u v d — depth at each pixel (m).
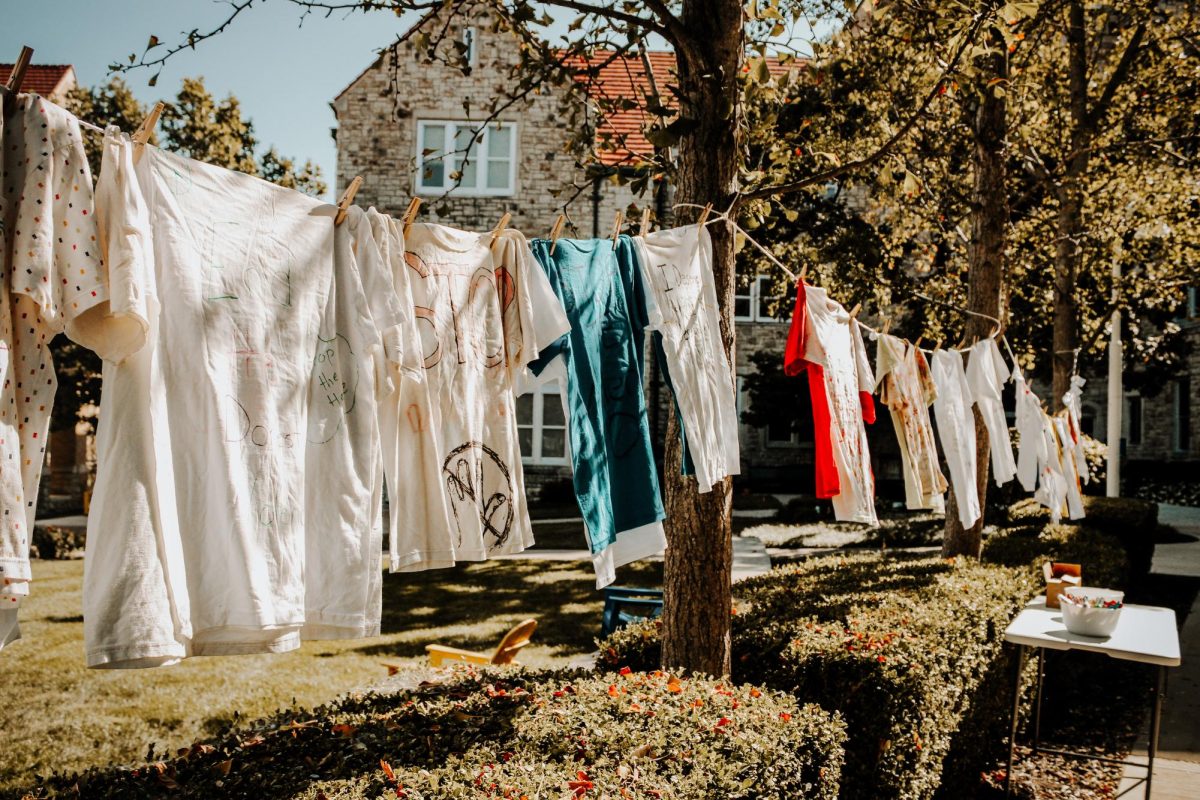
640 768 2.49
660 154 4.92
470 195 17.80
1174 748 5.82
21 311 1.74
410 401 2.57
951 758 4.61
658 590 7.09
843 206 13.70
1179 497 23.73
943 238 11.69
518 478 2.82
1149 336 22.23
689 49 3.85
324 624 2.17
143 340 1.83
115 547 1.79
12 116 1.72
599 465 3.00
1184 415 27.31
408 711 3.12
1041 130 11.45
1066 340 11.39
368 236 2.36
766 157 5.84
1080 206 11.61
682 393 3.30
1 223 1.67
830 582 5.93
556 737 2.72
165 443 1.89
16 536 1.66
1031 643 4.62
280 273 2.14
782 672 3.84
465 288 2.74
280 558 2.03
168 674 7.06
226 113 19.30
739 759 2.63
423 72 17.72
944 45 5.05
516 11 4.29
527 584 10.93
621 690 3.22
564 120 17.72
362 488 2.25
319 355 2.22
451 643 8.02
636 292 3.25
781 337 21.48
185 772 2.57
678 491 3.86
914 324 15.72
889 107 7.54
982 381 6.34
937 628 4.37
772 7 4.28
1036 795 5.11
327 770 2.54
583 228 17.73
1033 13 4.07
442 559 2.57
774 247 10.47
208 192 2.04
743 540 14.28
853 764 3.62
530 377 2.99
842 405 4.18
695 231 3.49
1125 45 11.95
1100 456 12.63
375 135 17.78
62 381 17.36
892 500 19.06
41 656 7.59
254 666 7.29
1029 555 7.70
